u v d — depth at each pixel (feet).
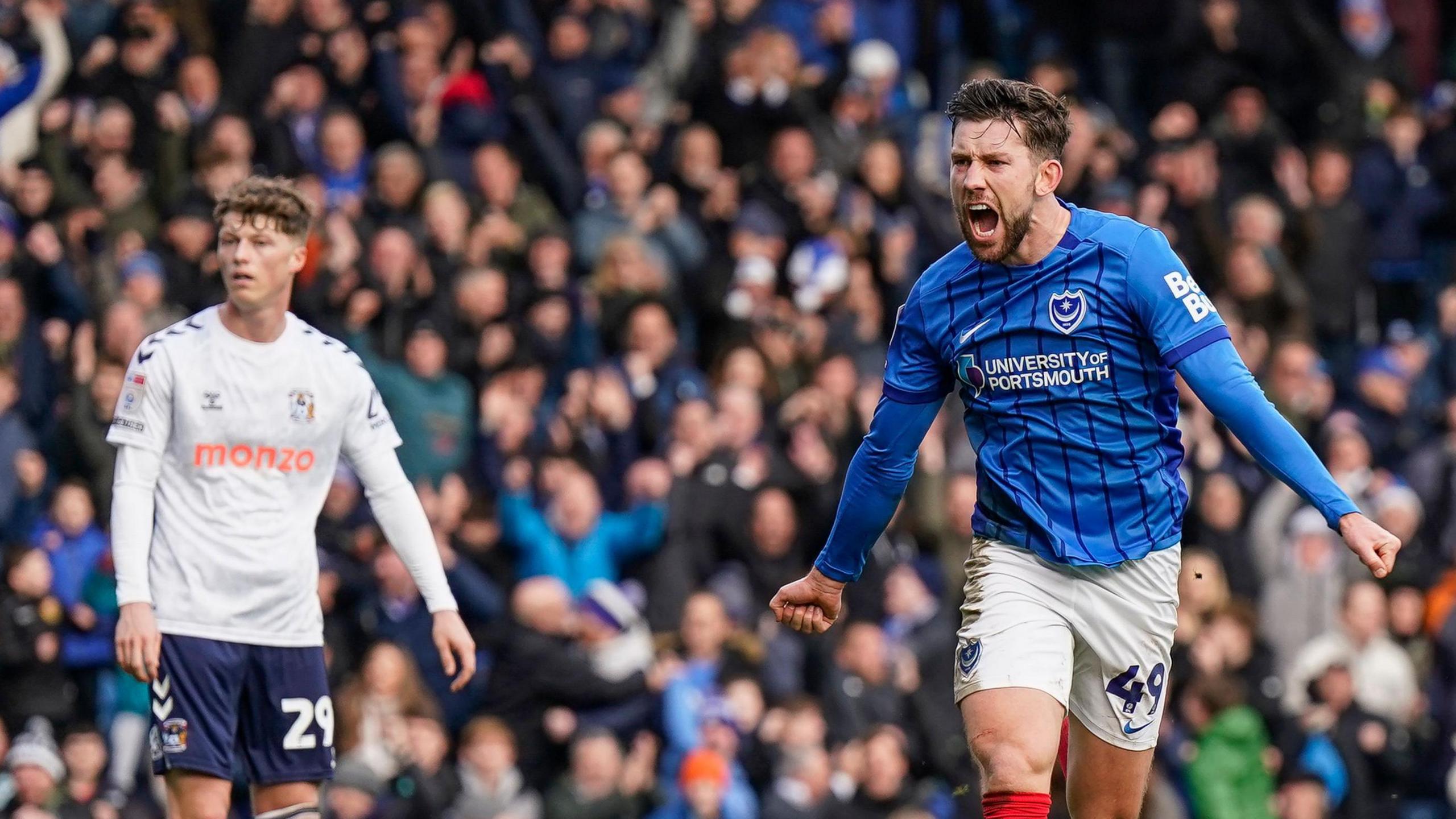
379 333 131.85
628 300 141.90
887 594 127.75
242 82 151.02
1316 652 131.44
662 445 135.23
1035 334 58.54
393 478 69.21
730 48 163.43
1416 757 132.77
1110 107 187.73
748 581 127.54
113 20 151.23
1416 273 181.16
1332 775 128.16
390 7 154.61
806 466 132.57
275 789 68.39
